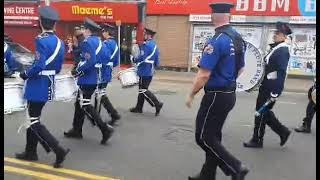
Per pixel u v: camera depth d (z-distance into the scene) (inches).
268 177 136.3
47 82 133.4
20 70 160.1
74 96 161.2
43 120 201.9
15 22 454.0
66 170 136.9
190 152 159.3
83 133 181.2
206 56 110.9
